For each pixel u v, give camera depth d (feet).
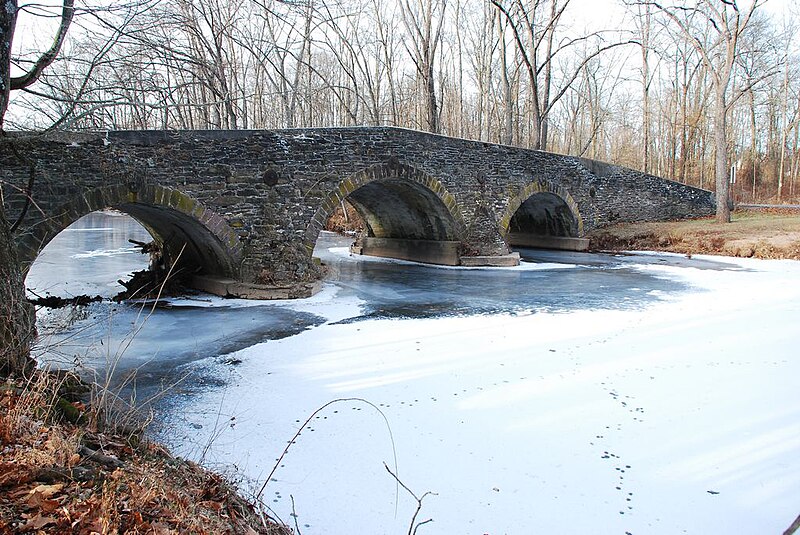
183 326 39.52
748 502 16.24
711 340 33.30
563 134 223.30
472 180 71.82
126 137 42.78
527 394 24.70
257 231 50.70
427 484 17.29
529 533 14.94
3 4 17.85
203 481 14.11
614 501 16.42
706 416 22.22
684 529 15.10
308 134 53.21
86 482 10.63
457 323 39.22
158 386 26.27
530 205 93.97
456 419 22.06
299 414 22.70
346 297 51.16
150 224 56.34
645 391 24.99
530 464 18.56
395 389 25.46
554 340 33.81
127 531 9.36
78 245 92.38
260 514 14.25
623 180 95.04
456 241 73.92
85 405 15.87
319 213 54.49
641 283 57.36
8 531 8.49
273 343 34.35
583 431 20.95
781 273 61.93
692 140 153.28
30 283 57.88
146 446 14.82
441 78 124.16
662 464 18.51
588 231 91.86
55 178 39.29
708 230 85.76
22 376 14.76
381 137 59.47
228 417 22.43
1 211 17.93
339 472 17.94
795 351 30.78
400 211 77.56
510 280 61.05
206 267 55.72
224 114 85.25
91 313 44.06
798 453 19.04
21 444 11.29
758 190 165.68
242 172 49.39
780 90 160.97
